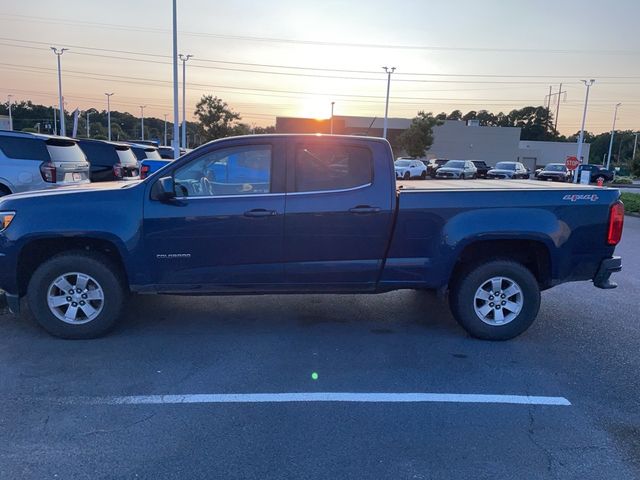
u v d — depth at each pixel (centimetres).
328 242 494
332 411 372
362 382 420
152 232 480
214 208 481
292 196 488
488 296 512
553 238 496
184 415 362
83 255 483
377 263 502
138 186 486
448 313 604
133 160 1451
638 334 546
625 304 660
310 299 648
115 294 492
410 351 488
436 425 356
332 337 520
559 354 488
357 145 493
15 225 474
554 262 505
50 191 504
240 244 488
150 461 308
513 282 510
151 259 486
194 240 484
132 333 518
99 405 374
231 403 381
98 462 306
